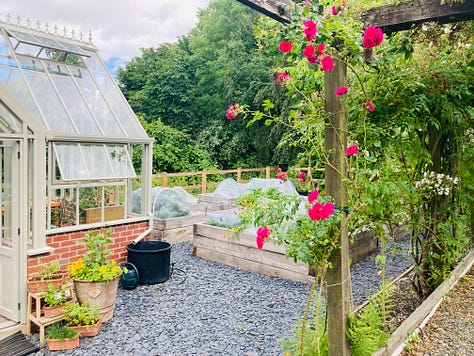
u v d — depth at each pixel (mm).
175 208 7406
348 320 2436
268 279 5270
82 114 5172
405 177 3564
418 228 3832
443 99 3295
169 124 20516
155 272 5051
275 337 3543
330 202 2309
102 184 5359
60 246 4707
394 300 4129
